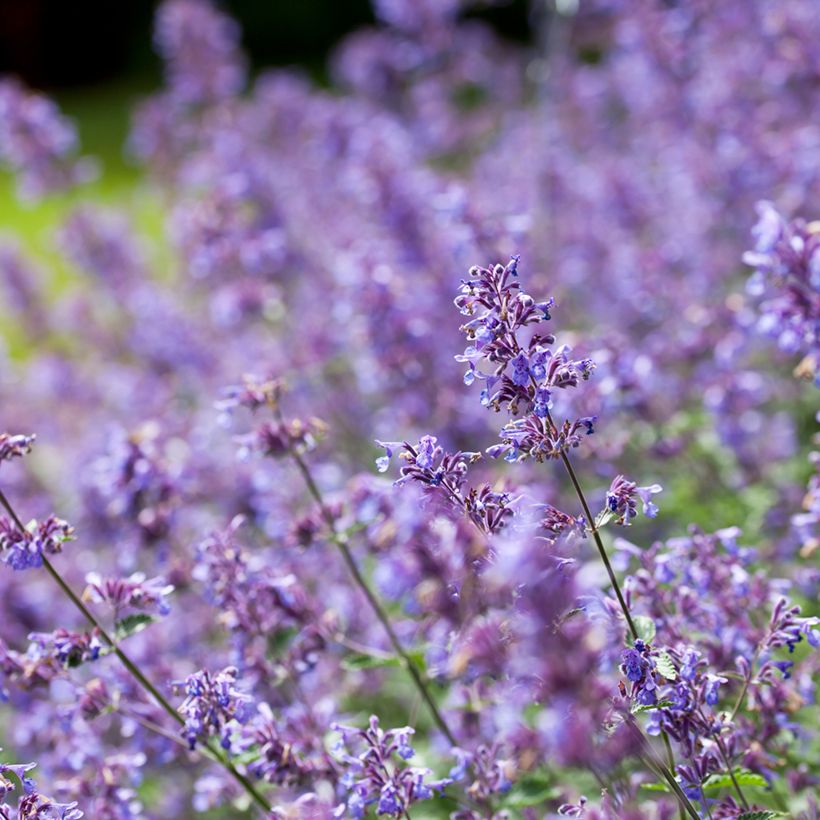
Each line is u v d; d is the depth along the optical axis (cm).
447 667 618
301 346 1185
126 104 4425
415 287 1114
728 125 1327
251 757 624
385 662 689
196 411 1356
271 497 963
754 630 605
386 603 881
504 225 1014
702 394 1029
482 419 998
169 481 821
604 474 918
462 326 505
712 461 1021
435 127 1686
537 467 954
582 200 1473
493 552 477
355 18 4706
